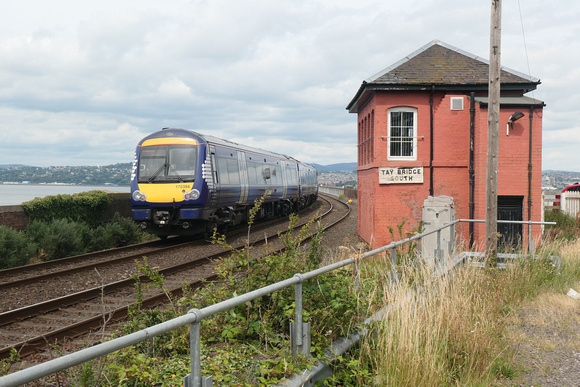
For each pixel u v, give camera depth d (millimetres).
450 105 14141
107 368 3512
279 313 4703
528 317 6496
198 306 5152
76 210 17141
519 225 13359
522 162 13242
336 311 4613
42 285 9539
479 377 4500
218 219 17484
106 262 11688
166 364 3814
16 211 15039
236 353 4023
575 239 13289
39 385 3996
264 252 5383
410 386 3969
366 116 16047
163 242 16891
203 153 16078
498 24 9297
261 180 22094
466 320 5117
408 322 4539
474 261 7801
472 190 13805
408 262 6648
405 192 14180
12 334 6484
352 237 17734
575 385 4461
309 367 3693
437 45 14922
